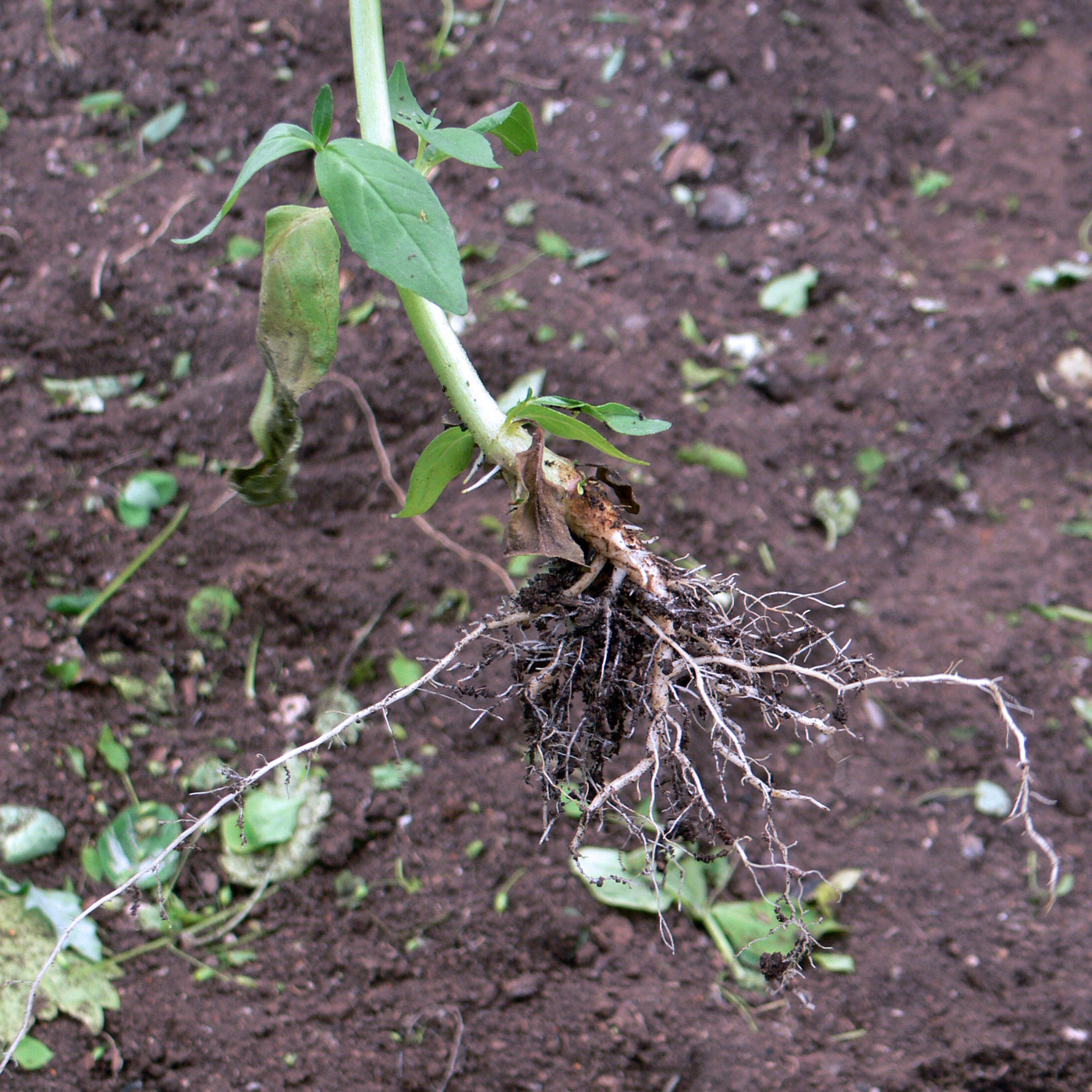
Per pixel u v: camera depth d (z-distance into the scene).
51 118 2.27
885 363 2.34
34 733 1.65
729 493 2.10
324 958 1.57
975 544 2.18
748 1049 1.50
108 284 2.04
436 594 1.91
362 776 1.72
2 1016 1.43
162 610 1.79
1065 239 2.60
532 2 2.74
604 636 1.18
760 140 2.70
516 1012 1.53
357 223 0.93
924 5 3.02
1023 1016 1.53
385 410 2.04
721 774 1.18
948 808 1.82
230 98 2.38
